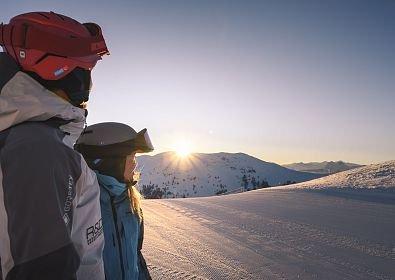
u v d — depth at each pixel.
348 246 6.51
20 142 1.21
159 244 7.15
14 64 1.37
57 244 1.16
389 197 10.56
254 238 7.46
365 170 15.45
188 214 10.57
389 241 6.68
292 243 6.93
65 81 1.43
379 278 5.15
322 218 8.72
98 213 1.42
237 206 11.38
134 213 1.95
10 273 1.14
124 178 1.94
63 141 1.32
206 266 5.80
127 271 1.82
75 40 1.40
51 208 1.17
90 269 1.39
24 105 1.26
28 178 1.16
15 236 1.14
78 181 1.31
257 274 5.41
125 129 1.93
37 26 1.36
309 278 5.20
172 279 5.23
